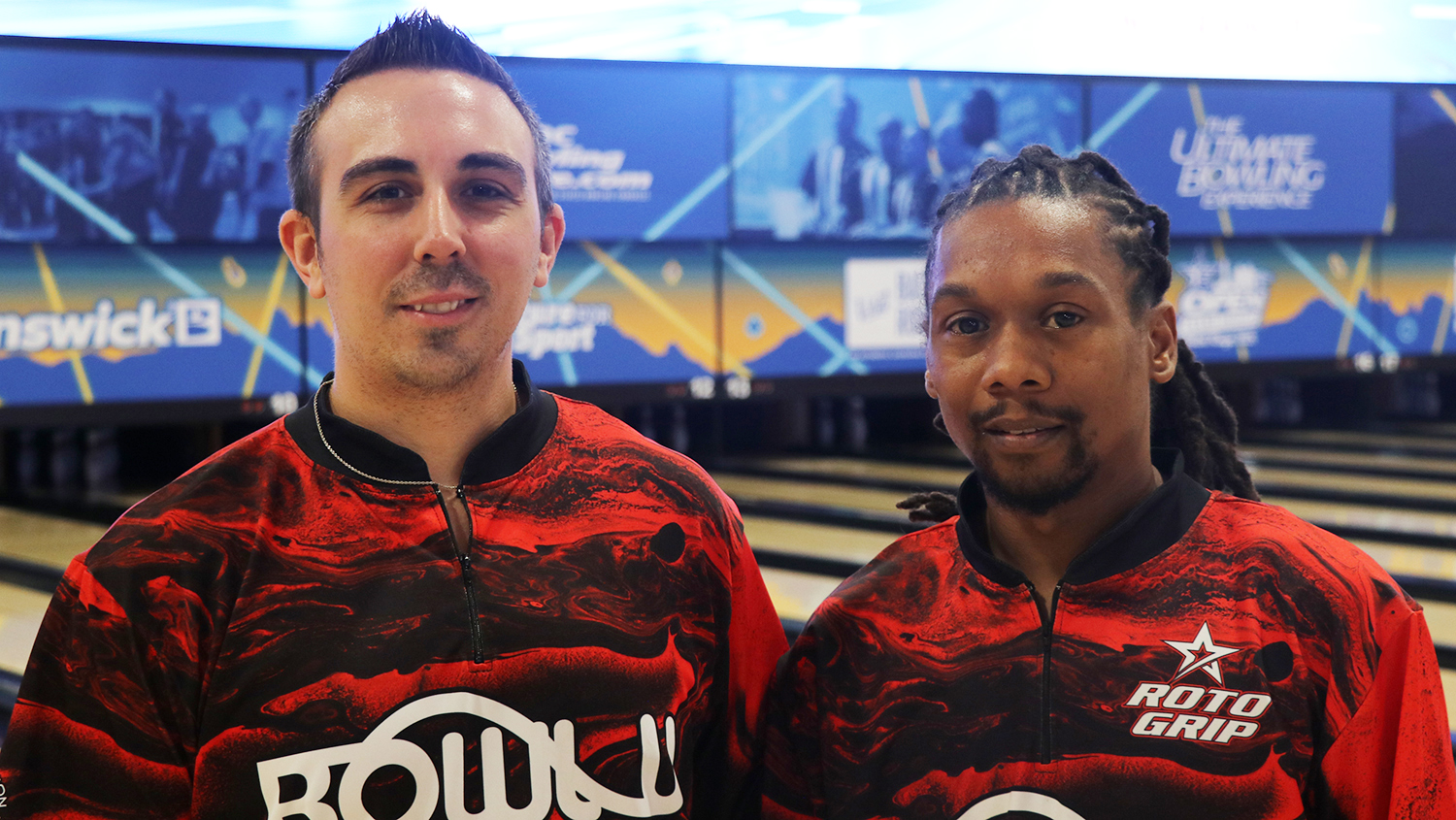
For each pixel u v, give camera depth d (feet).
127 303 13.75
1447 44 16.03
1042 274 3.10
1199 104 16.90
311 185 3.26
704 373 16.15
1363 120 17.88
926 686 3.31
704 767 3.61
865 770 3.33
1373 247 18.48
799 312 16.47
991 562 3.33
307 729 3.05
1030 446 3.15
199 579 3.11
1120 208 3.25
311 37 13.48
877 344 16.90
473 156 3.16
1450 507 14.33
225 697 3.06
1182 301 17.62
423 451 3.34
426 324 3.13
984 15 15.10
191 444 18.42
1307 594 3.07
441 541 3.24
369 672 3.09
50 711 3.07
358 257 3.14
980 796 3.16
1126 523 3.22
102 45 13.09
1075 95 16.30
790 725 3.63
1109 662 3.17
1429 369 19.02
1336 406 23.03
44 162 13.17
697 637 3.46
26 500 16.33
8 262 13.24
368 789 3.05
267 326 14.33
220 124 13.67
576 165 14.99
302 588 3.15
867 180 16.20
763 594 3.77
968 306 3.21
